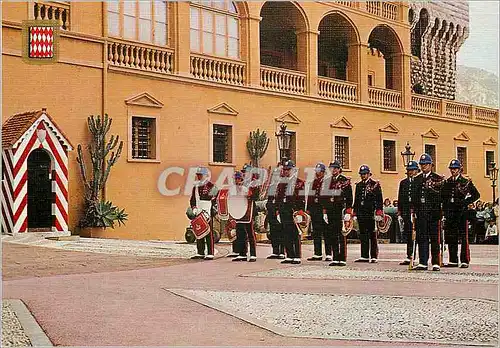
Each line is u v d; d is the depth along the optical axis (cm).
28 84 1680
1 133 1509
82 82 1789
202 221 1455
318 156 2355
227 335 735
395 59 2583
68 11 1778
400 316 844
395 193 2473
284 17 2397
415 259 1504
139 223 1900
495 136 2469
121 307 876
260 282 1128
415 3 2617
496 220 2145
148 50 1956
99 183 1794
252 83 2217
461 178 1420
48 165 1686
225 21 2181
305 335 740
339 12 2455
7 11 1644
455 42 2588
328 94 2408
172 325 780
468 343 713
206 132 2083
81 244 1589
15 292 970
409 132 2514
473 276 1245
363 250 1505
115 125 1873
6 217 1620
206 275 1203
